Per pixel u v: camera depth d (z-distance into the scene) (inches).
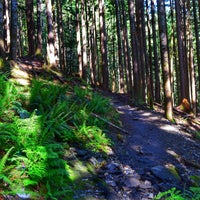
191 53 995.9
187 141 399.2
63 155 238.4
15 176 176.4
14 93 295.9
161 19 494.3
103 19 1019.3
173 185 247.4
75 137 276.5
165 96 505.7
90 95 482.0
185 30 934.4
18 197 163.0
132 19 836.6
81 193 201.0
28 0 938.7
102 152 281.0
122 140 345.1
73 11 1357.0
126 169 262.2
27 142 202.5
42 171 182.2
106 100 450.6
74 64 1574.8
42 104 306.5
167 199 197.8
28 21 940.0
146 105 672.4
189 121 578.6
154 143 362.0
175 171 277.3
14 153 189.8
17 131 207.6
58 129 265.9
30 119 224.1
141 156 308.5
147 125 445.1
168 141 380.5
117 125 402.0
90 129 300.4
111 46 1734.7
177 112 647.8
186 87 883.4
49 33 671.1
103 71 1009.5
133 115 514.3
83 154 257.3
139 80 844.0
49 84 424.5
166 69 498.9
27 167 183.2
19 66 474.6
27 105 293.7
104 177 236.2
